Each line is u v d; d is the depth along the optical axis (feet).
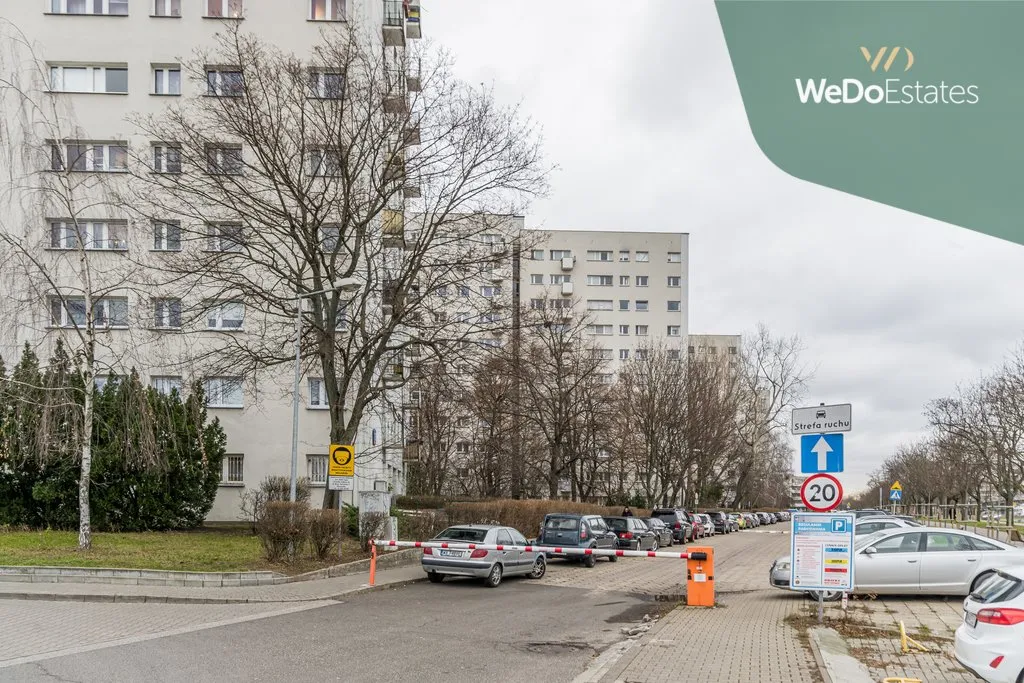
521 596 56.59
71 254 70.59
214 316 99.14
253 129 75.36
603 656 35.35
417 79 79.46
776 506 384.47
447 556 61.72
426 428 138.00
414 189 78.95
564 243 281.33
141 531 85.05
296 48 111.86
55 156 66.18
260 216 80.07
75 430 65.10
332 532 65.26
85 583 52.49
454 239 78.74
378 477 130.82
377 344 85.81
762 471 259.39
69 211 65.77
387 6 127.03
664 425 168.55
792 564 43.60
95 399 79.71
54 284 64.95
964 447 158.92
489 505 91.86
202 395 92.63
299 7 112.68
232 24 111.24
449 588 59.72
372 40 108.06
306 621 42.24
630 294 281.33
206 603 48.29
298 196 76.54
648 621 46.70
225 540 77.56
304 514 63.67
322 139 78.33
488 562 61.05
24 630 36.83
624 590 62.95
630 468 185.37
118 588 50.57
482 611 48.26
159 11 113.39
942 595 55.98
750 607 52.19
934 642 38.22
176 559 61.46
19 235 70.08
